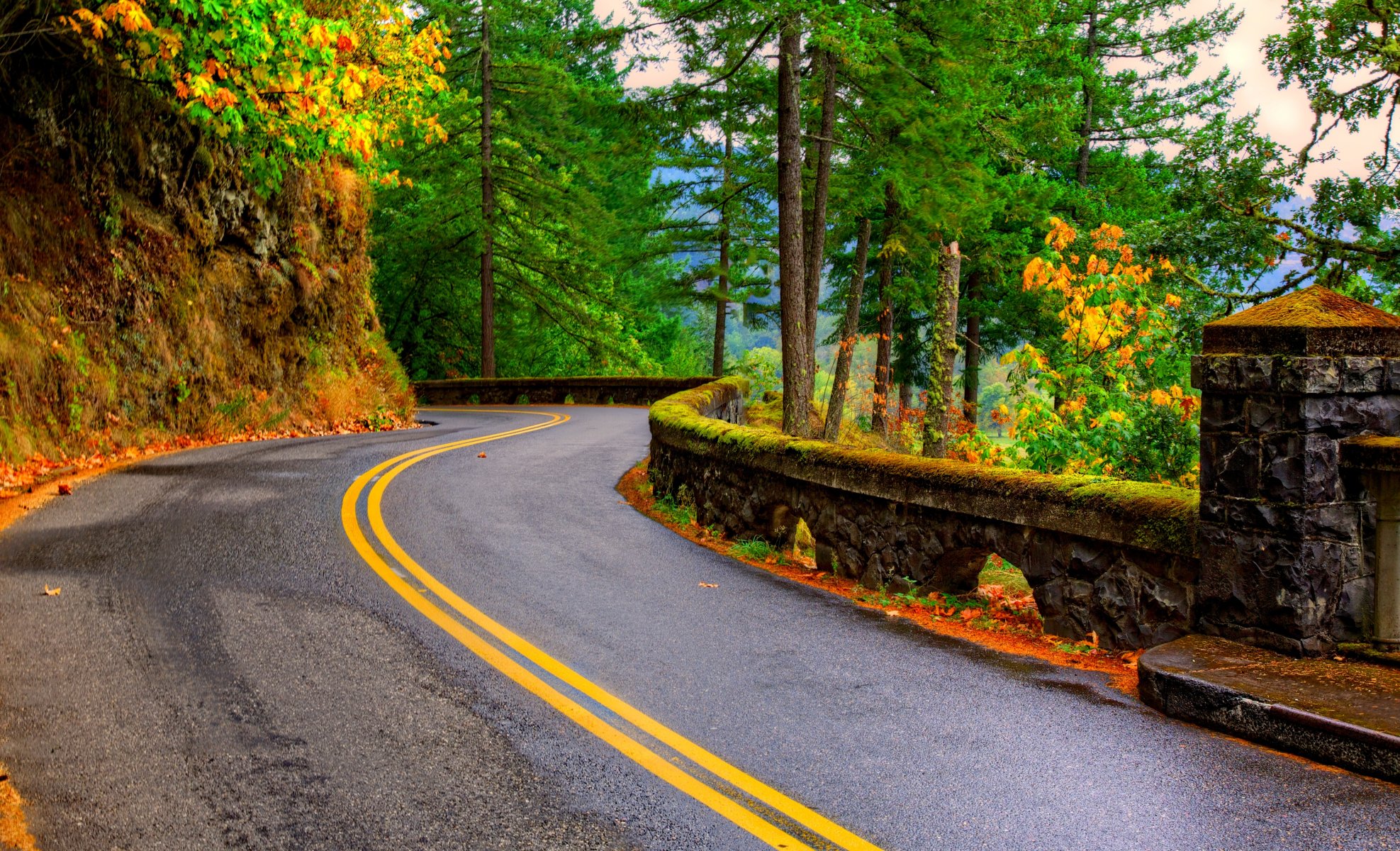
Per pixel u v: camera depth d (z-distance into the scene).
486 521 9.09
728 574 7.62
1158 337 9.81
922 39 17.84
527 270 39.12
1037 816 3.55
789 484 8.45
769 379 37.91
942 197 19.00
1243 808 3.61
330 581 6.52
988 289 30.70
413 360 40.56
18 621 5.26
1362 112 13.03
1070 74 28.27
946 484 6.64
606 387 32.03
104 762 3.72
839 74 20.17
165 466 11.01
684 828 3.42
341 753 3.93
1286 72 13.45
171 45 10.30
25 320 10.80
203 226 14.42
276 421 15.80
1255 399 4.97
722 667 5.24
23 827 3.22
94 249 12.06
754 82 19.06
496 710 4.48
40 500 8.59
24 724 4.02
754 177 28.38
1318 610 4.81
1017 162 23.39
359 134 12.50
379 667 4.95
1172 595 5.39
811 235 24.44
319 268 17.94
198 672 4.73
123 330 12.52
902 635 5.99
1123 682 5.14
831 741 4.24
